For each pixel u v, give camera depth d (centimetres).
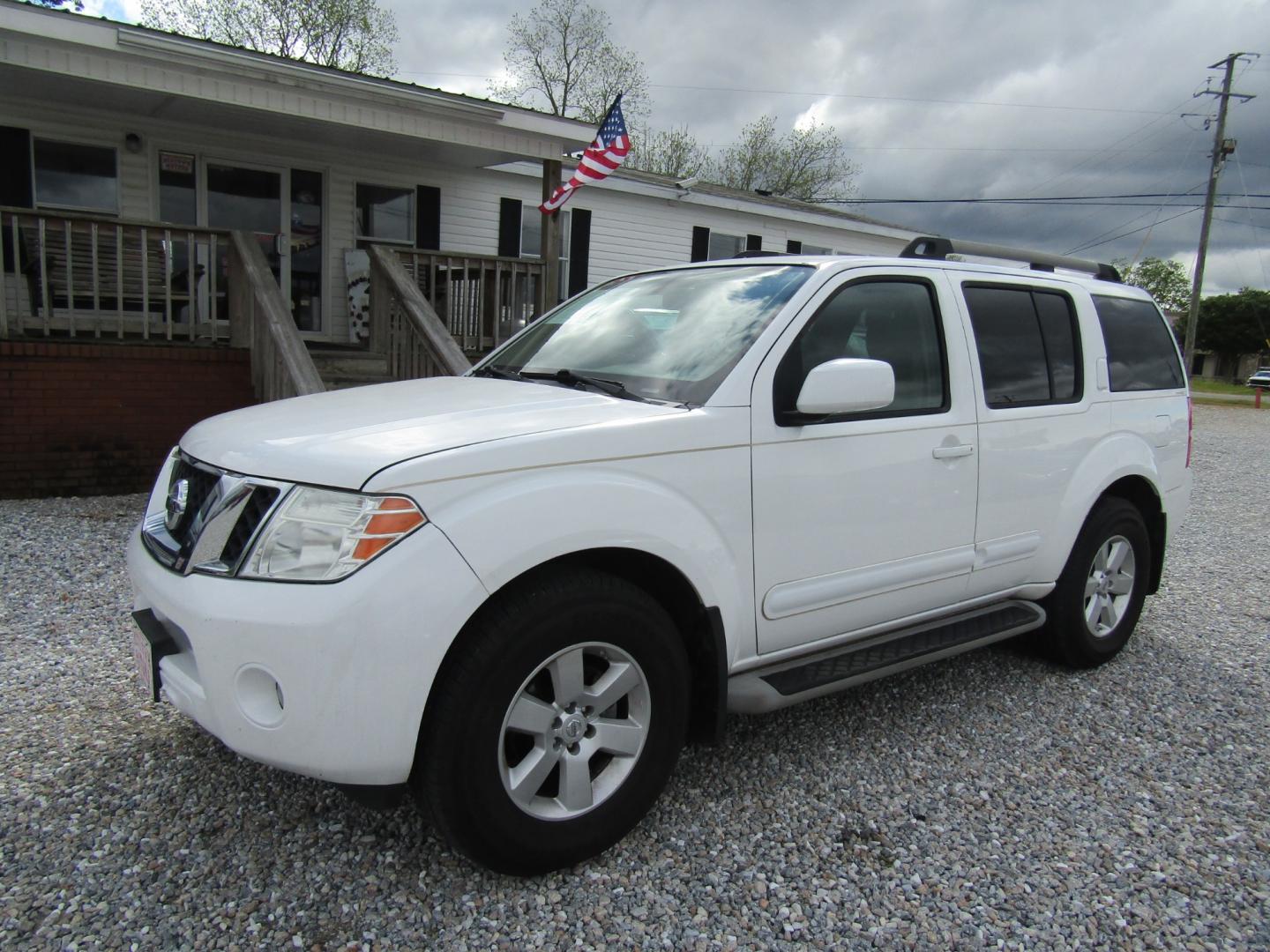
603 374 309
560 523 233
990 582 366
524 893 241
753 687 287
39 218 711
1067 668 426
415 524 215
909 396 330
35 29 697
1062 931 234
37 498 722
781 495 285
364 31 2636
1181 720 372
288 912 229
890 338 328
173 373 767
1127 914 241
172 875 243
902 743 341
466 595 217
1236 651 467
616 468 249
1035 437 371
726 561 272
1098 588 420
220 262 1003
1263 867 266
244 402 802
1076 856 269
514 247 1265
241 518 227
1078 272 461
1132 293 456
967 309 356
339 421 254
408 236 1157
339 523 214
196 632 219
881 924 234
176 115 922
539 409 263
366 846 259
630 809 256
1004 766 325
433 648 213
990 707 379
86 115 899
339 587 209
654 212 1464
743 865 257
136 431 757
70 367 723
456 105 910
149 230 807
